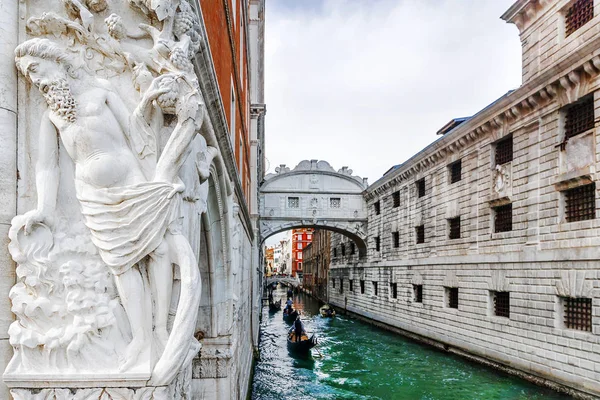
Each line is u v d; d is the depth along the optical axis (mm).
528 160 14539
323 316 34406
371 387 14711
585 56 11859
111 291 2406
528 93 14133
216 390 6719
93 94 2420
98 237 2340
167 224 2416
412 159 22797
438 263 20250
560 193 13227
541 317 13586
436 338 20203
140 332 2369
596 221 11742
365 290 31203
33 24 2412
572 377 12234
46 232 2338
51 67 2367
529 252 14219
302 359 18812
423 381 15172
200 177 3445
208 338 6730
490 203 16609
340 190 31375
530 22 15219
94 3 2457
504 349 15273
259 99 28422
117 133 2439
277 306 42531
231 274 7152
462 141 18359
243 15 12828
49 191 2350
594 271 11734
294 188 31172
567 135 13148
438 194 20625
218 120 4879
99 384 2277
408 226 23953
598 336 11461
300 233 100062
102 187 2363
